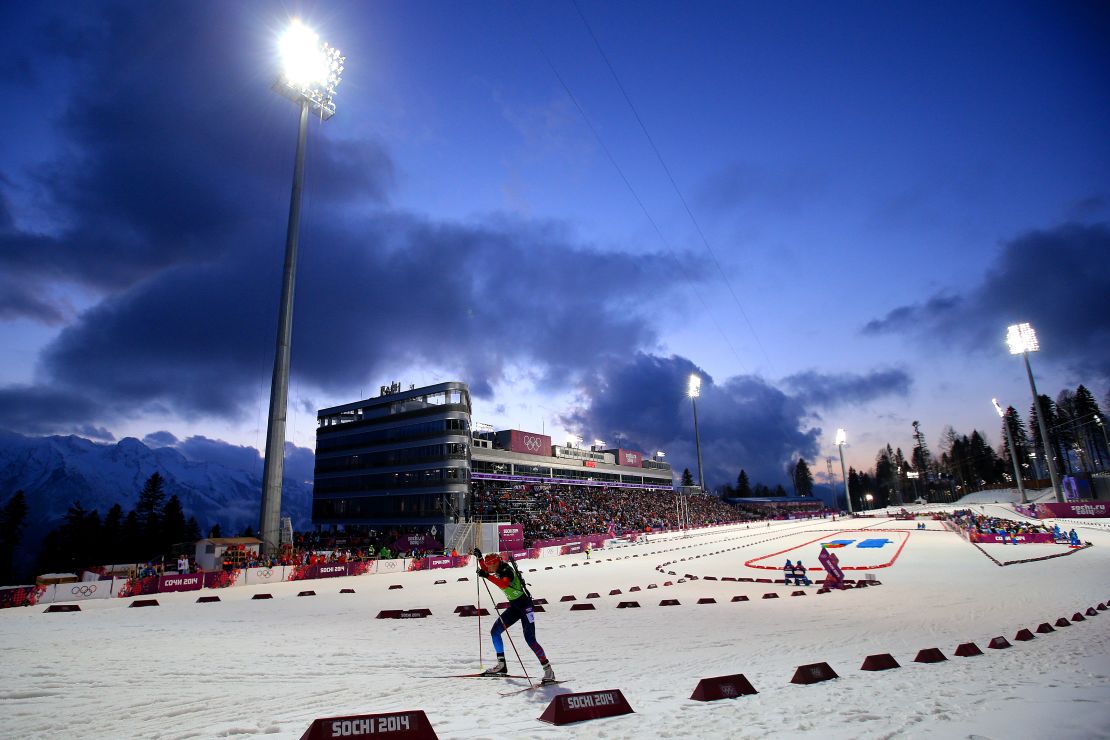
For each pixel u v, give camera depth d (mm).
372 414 80625
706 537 76625
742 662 10242
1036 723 5230
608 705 6152
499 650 8539
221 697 7203
